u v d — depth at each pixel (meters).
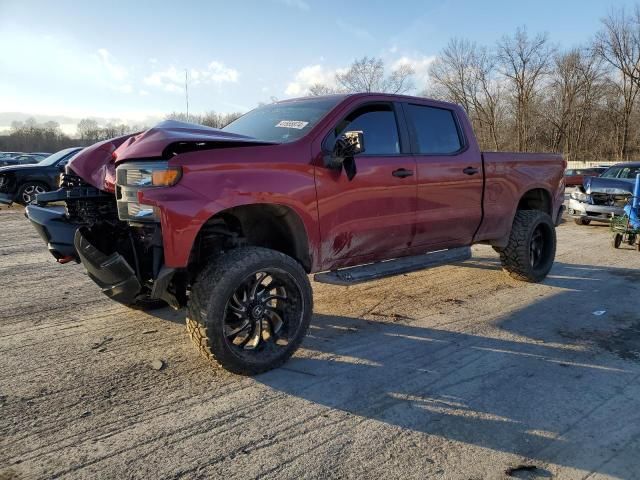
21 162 27.81
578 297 5.56
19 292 5.61
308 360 3.83
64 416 2.98
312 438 2.78
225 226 3.78
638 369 3.70
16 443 2.69
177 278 3.62
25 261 7.29
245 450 2.66
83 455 2.59
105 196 4.18
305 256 3.85
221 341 3.34
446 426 2.91
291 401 3.19
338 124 4.07
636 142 56.16
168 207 3.13
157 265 3.28
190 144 3.35
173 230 3.15
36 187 13.70
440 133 4.98
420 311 5.05
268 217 3.87
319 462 2.56
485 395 3.29
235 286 3.35
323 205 3.86
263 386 3.39
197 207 3.21
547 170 6.17
